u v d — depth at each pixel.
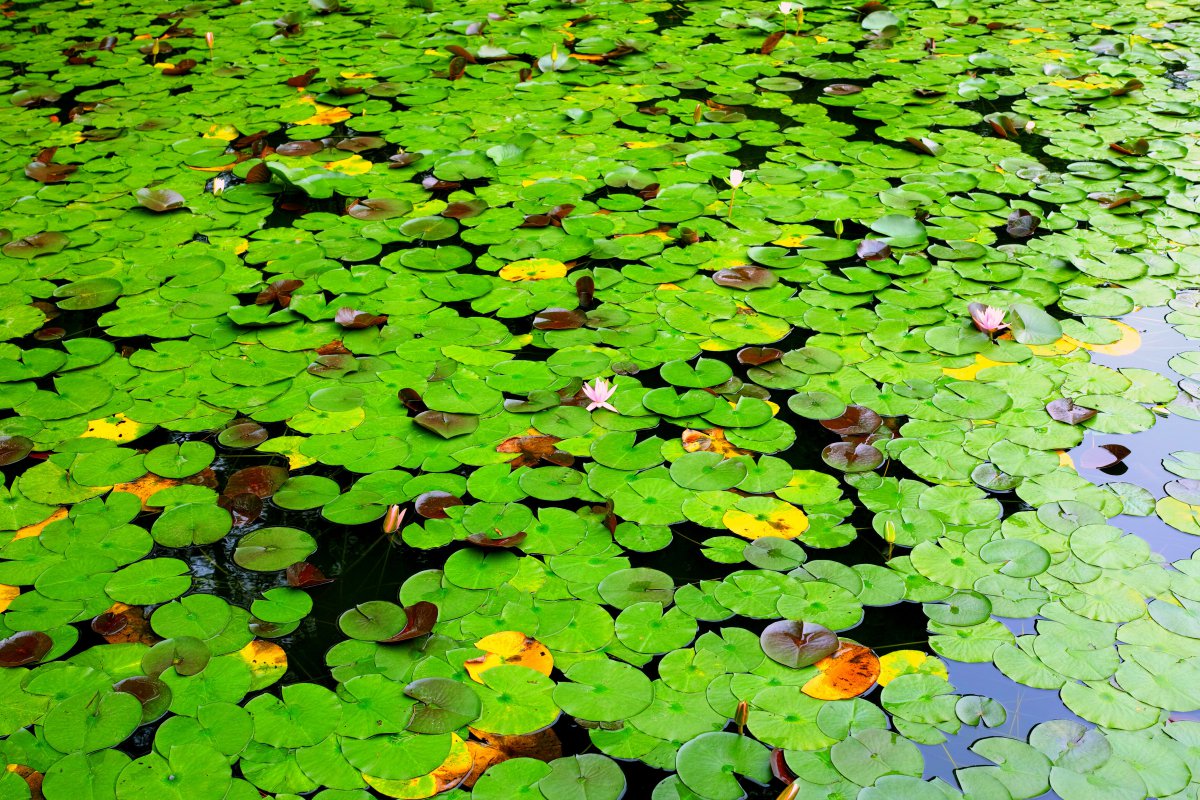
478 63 4.82
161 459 2.29
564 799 1.55
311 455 2.30
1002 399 2.46
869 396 2.48
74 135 4.03
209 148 3.91
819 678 1.77
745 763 1.62
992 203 3.45
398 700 1.72
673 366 2.59
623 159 3.81
